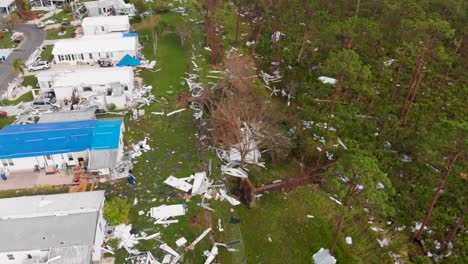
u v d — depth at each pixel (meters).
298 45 68.00
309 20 69.69
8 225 33.09
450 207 39.94
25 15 83.81
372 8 78.44
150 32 77.62
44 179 41.72
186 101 55.16
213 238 36.19
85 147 42.12
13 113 52.62
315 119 51.47
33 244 31.73
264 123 46.41
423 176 42.75
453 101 56.59
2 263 32.03
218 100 52.94
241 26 81.00
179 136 49.03
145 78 61.25
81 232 32.47
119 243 34.97
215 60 65.94
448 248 36.28
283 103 55.62
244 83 55.62
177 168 44.00
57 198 36.47
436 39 53.53
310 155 45.34
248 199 40.19
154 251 34.47
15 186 40.75
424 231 37.75
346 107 53.69
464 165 36.41
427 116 52.16
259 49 70.38
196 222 37.53
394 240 37.09
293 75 60.78
